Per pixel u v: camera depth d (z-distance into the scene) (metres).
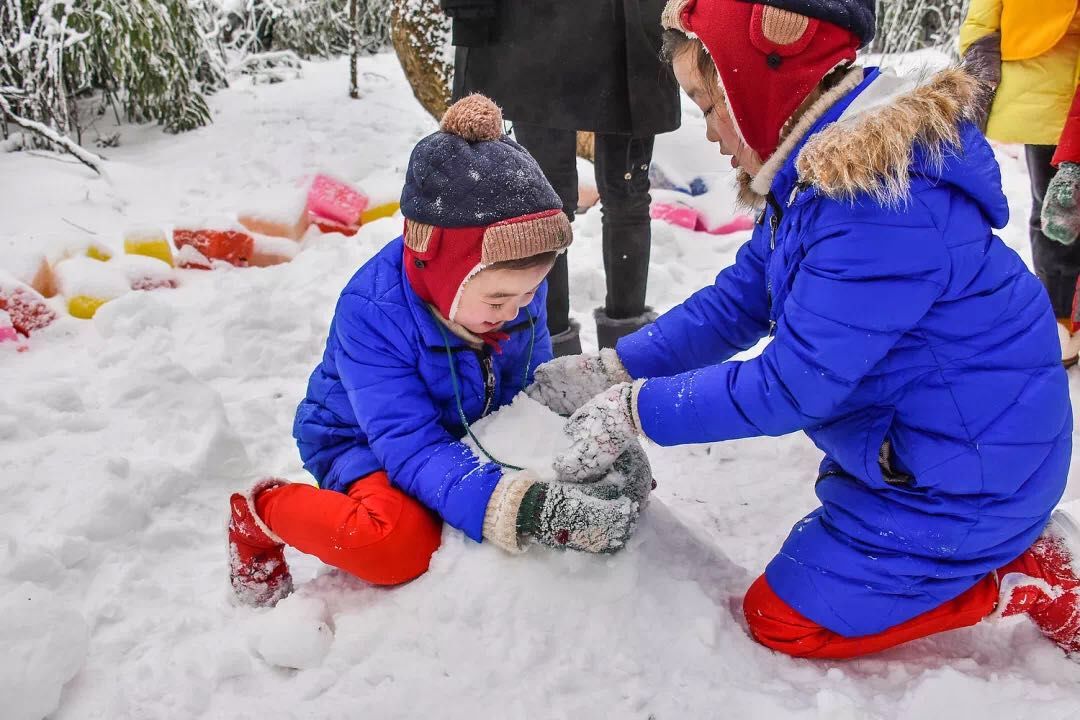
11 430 2.31
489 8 2.46
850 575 1.61
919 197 1.46
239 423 2.53
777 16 1.48
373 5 8.44
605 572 1.68
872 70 1.55
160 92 5.58
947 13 7.02
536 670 1.57
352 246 3.79
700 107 1.70
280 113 6.20
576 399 1.92
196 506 2.15
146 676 1.60
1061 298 2.82
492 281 1.65
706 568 1.88
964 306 1.52
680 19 1.60
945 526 1.57
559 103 2.52
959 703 1.52
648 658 1.61
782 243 1.61
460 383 1.84
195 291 3.46
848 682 1.60
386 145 5.61
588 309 3.43
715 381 1.60
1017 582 1.62
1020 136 2.79
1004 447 1.53
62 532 1.91
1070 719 1.48
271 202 3.84
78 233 3.67
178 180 4.91
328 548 1.66
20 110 5.16
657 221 3.93
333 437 1.91
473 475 1.69
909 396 1.56
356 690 1.55
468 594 1.64
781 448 2.44
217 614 1.77
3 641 1.51
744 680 1.61
